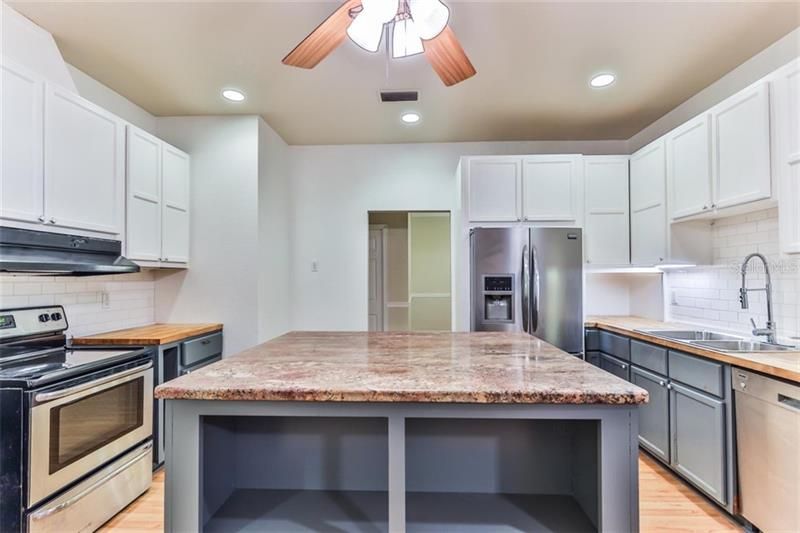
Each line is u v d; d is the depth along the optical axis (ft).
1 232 5.90
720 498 6.28
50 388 5.52
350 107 10.19
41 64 6.85
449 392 3.74
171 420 3.96
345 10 5.07
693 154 8.32
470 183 11.18
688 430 7.06
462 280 11.23
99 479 6.28
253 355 5.45
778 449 5.39
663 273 10.70
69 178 6.98
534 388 3.81
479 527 4.30
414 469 5.03
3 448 5.26
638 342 8.68
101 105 8.92
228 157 10.66
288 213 13.12
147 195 8.97
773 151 6.41
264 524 4.41
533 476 4.99
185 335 8.87
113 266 7.30
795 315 7.01
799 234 5.99
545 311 10.23
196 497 3.94
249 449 5.13
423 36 5.07
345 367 4.71
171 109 10.26
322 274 13.28
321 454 5.09
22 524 5.24
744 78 8.09
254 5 6.32
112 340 8.03
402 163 13.14
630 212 10.93
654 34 7.08
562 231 10.33
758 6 6.34
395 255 17.80
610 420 3.80
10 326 6.72
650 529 6.15
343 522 4.45
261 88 9.15
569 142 12.74
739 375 6.00
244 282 10.60
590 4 6.31
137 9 6.40
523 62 8.00
